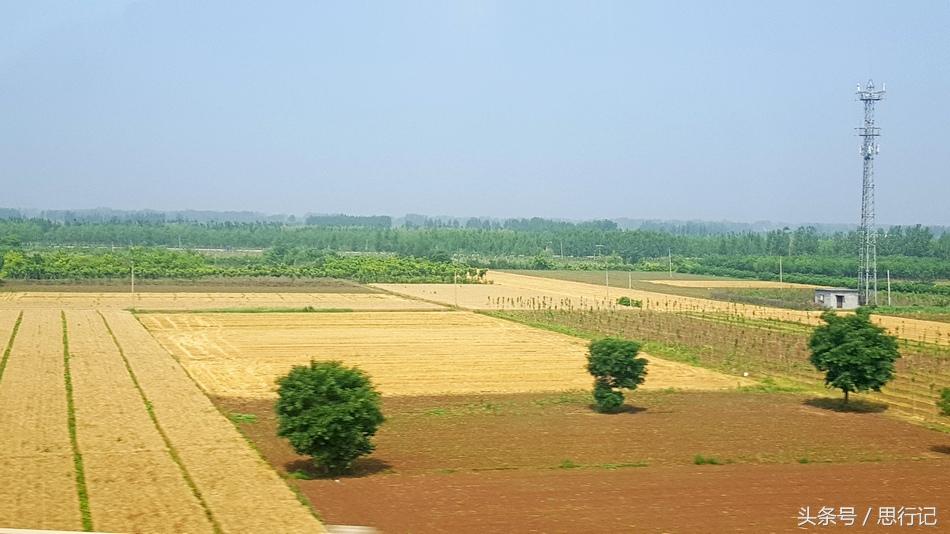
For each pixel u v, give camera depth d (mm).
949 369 79875
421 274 197875
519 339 99062
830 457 48188
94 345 84375
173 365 74375
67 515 34438
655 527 34500
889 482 42312
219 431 50188
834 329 63188
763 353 89875
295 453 46938
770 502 38406
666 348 92562
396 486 40781
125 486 38688
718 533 33906
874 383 61938
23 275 169500
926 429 56125
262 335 98375
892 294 161375
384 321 115250
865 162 139500
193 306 129125
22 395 58938
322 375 44062
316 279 190375
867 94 136500
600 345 60875
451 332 104688
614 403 59812
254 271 189750
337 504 37500
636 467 45312
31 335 90000
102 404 56781
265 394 64188
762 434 53969
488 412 60094
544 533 33562
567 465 45375
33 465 41719
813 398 67000
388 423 56094
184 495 37531
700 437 52938
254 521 34375
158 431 49750
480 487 40656
